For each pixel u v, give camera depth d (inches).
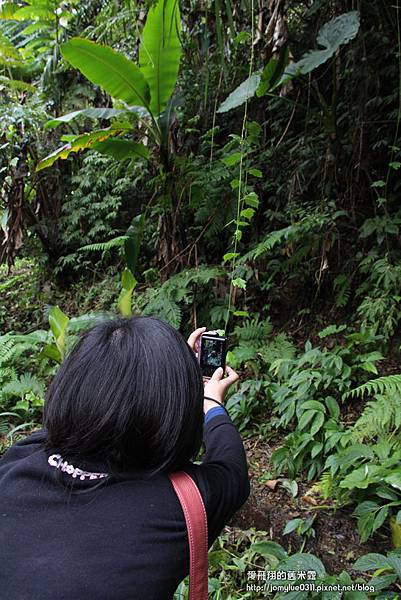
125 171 197.2
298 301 148.7
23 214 211.2
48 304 217.0
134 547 27.9
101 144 147.3
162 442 30.0
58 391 31.3
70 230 214.5
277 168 153.2
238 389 123.8
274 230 153.7
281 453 99.5
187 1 157.0
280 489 95.7
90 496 29.5
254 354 126.2
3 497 30.8
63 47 128.4
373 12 129.3
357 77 131.4
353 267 137.5
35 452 33.5
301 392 105.3
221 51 103.5
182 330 153.6
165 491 30.3
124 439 29.6
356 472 81.8
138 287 188.1
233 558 82.7
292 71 118.9
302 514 88.1
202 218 154.9
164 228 163.0
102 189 208.5
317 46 133.1
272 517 89.5
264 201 159.0
